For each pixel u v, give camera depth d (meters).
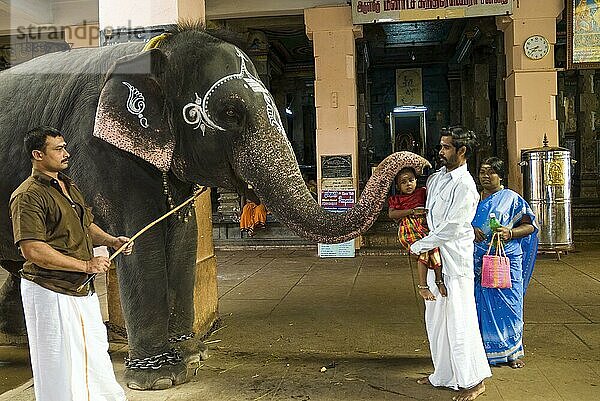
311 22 12.11
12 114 4.75
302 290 8.57
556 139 11.44
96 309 3.63
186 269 4.98
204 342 5.91
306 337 6.06
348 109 12.10
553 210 10.57
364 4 11.70
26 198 3.35
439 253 4.29
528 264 5.18
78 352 3.46
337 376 4.80
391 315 6.91
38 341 3.42
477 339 4.25
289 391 4.48
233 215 14.75
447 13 11.53
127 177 4.41
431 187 4.41
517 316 4.96
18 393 4.59
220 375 4.89
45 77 4.77
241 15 12.50
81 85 4.58
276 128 4.31
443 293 4.26
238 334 6.23
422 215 4.54
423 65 24.39
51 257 3.32
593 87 17.70
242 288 8.87
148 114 4.27
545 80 11.43
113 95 4.27
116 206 4.45
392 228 13.58
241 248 13.71
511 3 11.31
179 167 4.46
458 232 4.15
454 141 4.25
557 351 5.38
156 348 4.60
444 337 4.40
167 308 4.64
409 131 24.94
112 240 3.98
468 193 4.17
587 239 13.72
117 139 4.27
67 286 3.44
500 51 15.57
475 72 19.75
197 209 6.05
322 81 12.15
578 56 11.48
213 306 6.48
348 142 12.11
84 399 3.45
